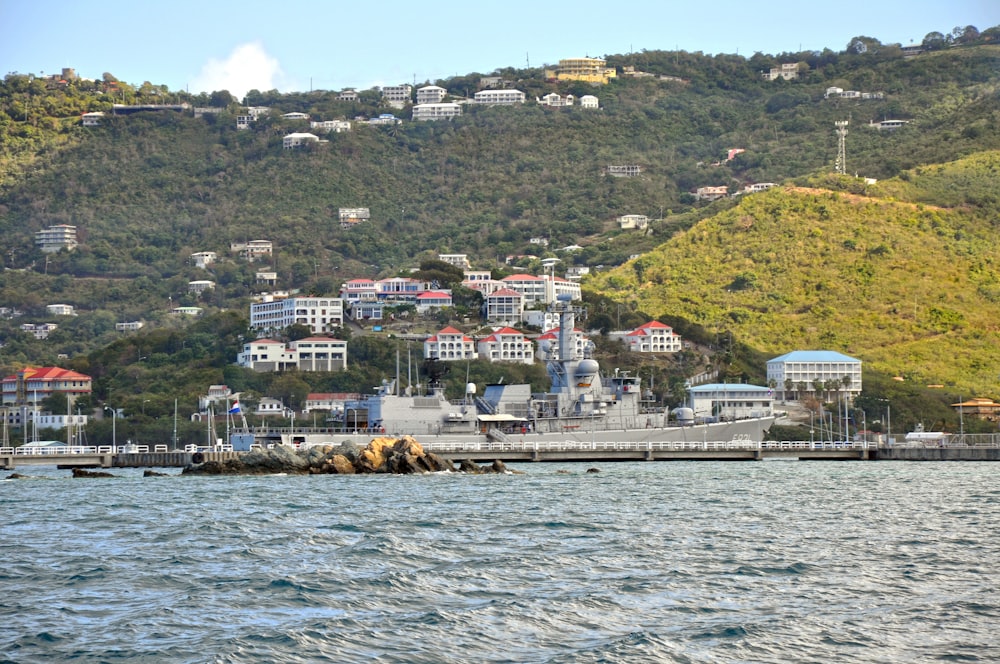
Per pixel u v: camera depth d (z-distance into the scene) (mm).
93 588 59375
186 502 101875
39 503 101812
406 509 94875
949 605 55938
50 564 66188
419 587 59531
